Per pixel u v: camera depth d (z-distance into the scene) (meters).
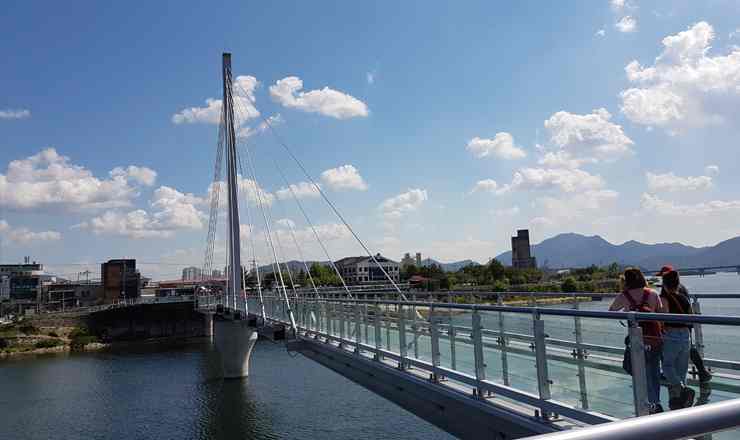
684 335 5.17
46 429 38.03
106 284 132.62
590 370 6.20
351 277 115.44
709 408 1.52
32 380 56.50
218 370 57.34
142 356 72.06
